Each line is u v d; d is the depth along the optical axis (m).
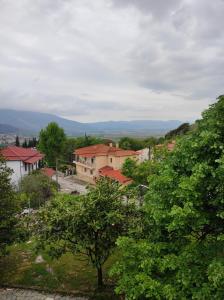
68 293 15.63
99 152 69.06
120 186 15.84
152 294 9.58
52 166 78.44
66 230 13.90
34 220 16.19
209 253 10.14
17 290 16.14
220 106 10.23
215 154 10.01
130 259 11.15
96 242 14.30
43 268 18.28
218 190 9.28
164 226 10.88
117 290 10.44
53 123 78.69
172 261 9.80
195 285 9.84
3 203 17.69
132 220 14.05
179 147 11.03
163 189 10.58
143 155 68.12
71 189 58.56
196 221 9.62
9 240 17.81
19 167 51.41
